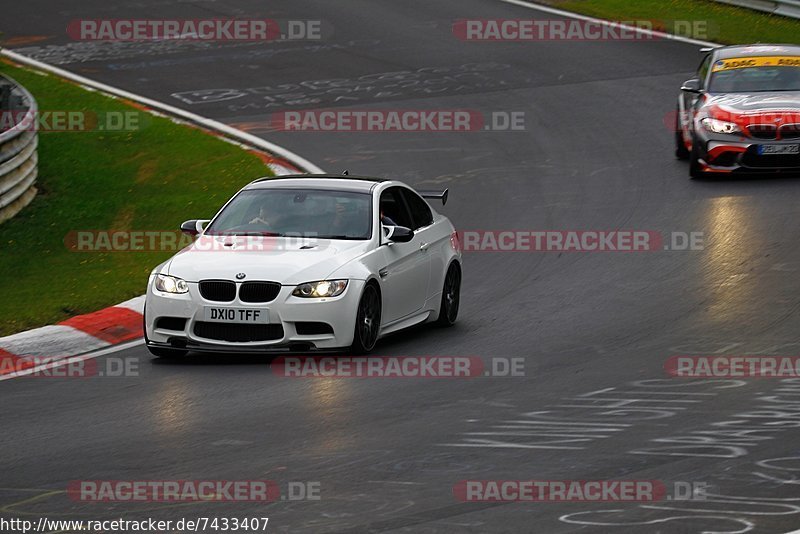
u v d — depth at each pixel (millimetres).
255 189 44312
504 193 68000
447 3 119562
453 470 27734
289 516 24734
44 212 67375
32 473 28188
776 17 108875
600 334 42469
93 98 91438
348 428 31531
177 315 39125
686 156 73000
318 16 116688
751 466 27672
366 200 43125
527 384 36062
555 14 113688
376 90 92688
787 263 51094
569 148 76875
